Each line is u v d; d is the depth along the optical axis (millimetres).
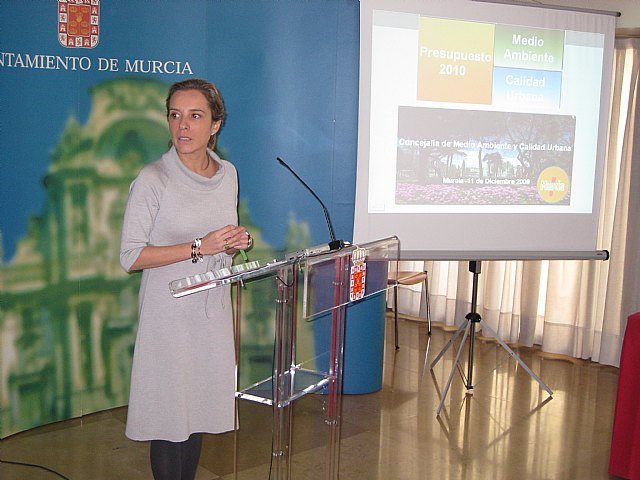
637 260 4555
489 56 3588
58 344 3264
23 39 2990
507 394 4133
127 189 3320
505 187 3676
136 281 3428
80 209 3221
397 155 3496
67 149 3146
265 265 1923
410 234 3564
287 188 3404
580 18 3723
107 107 3201
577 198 3812
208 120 2148
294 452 3166
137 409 2143
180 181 2141
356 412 3734
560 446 3359
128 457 3061
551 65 3701
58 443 3164
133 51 3195
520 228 3723
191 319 2154
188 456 2316
